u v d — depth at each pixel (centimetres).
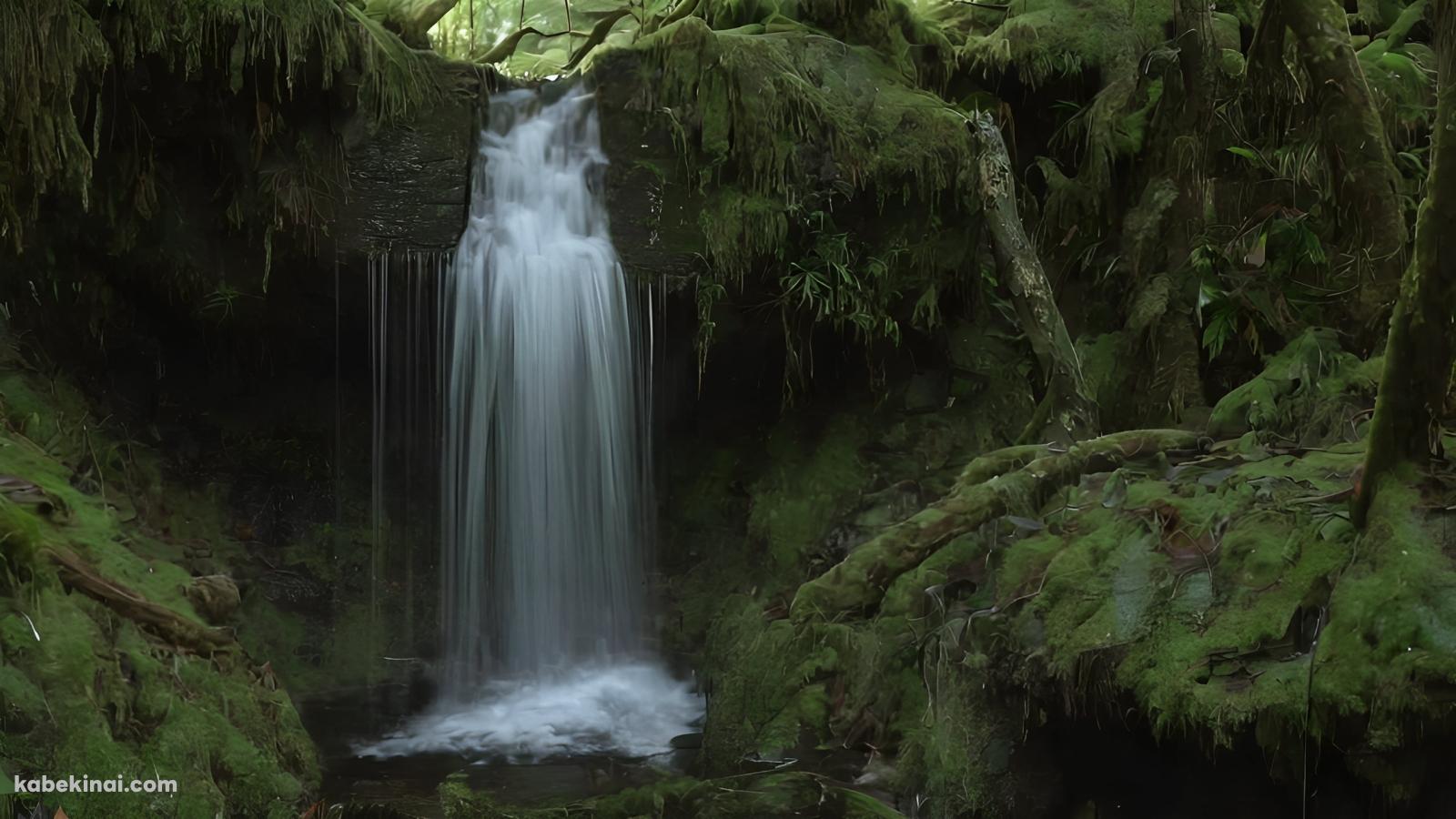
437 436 562
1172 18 632
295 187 528
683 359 602
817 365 615
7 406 461
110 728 332
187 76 496
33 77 448
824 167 574
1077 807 351
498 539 557
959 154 582
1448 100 297
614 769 443
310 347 580
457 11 748
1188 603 327
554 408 557
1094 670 331
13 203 466
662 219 570
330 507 584
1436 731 272
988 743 362
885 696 410
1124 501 377
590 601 566
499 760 455
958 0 687
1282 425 424
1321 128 465
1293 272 506
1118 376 550
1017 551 382
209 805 335
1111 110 590
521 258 555
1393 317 310
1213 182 546
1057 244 602
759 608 528
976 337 609
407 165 546
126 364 559
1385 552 296
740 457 623
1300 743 288
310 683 539
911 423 602
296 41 501
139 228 528
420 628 570
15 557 340
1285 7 466
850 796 369
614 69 573
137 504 509
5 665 316
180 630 383
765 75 567
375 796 408
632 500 575
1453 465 312
